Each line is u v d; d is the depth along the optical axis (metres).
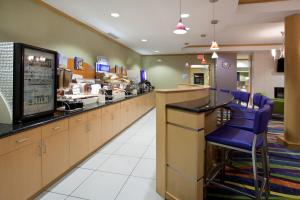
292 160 3.21
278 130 5.11
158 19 4.09
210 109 1.87
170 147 2.10
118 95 4.89
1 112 2.09
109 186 2.42
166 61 9.48
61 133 2.53
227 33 5.89
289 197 2.22
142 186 2.42
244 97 4.10
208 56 9.17
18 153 1.89
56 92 2.65
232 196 2.22
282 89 8.44
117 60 6.71
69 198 2.17
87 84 4.03
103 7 3.46
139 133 4.75
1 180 1.72
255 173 1.76
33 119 2.27
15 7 2.86
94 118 3.36
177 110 1.96
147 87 7.99
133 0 3.16
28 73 2.21
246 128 2.33
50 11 3.54
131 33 5.30
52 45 3.62
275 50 8.09
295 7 3.57
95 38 5.19
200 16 3.91
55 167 2.43
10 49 2.07
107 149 3.64
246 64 11.93
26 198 2.00
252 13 3.79
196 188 1.80
